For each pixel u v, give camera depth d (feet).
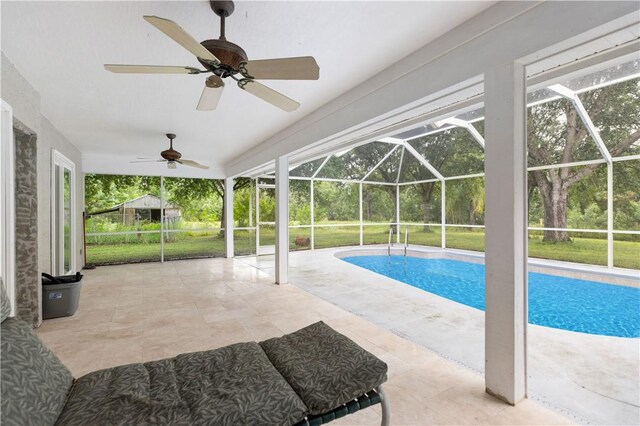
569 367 7.98
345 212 33.27
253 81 6.95
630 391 6.95
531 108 19.63
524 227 6.53
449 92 8.02
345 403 4.68
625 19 4.95
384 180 33.91
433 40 7.95
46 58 8.47
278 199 17.04
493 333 6.77
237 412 4.06
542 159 22.07
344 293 15.14
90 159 22.66
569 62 6.44
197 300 14.07
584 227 23.39
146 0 6.13
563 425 5.84
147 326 10.96
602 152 18.67
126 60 8.64
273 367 5.16
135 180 32.24
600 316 14.60
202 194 34.17
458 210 29.73
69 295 11.98
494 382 6.75
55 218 16.19
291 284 17.04
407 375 7.62
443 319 11.48
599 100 15.84
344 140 13.01
